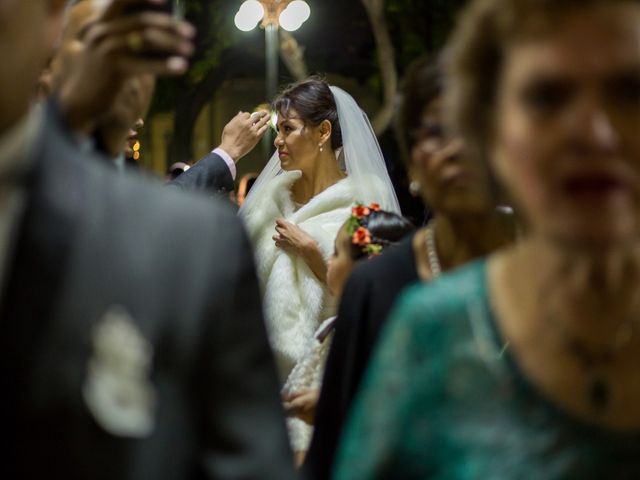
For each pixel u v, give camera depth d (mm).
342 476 2197
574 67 1985
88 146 2348
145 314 1827
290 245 5449
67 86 2311
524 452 2051
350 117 5836
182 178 5023
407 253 3309
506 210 3230
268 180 5953
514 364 2080
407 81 3266
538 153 1986
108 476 1761
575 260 2037
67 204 1836
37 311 1786
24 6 1879
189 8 20594
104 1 2328
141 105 2590
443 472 2109
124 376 1782
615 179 1952
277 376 1962
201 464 1896
